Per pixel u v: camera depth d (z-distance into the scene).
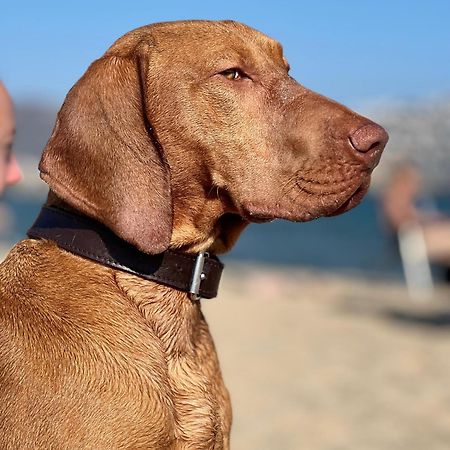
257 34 0.95
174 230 0.90
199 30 0.93
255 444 1.63
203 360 0.91
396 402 1.91
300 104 0.91
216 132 0.90
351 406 1.88
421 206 4.45
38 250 0.89
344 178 0.88
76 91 0.87
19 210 15.82
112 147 0.86
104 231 0.87
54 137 0.87
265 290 3.87
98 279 0.87
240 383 2.08
